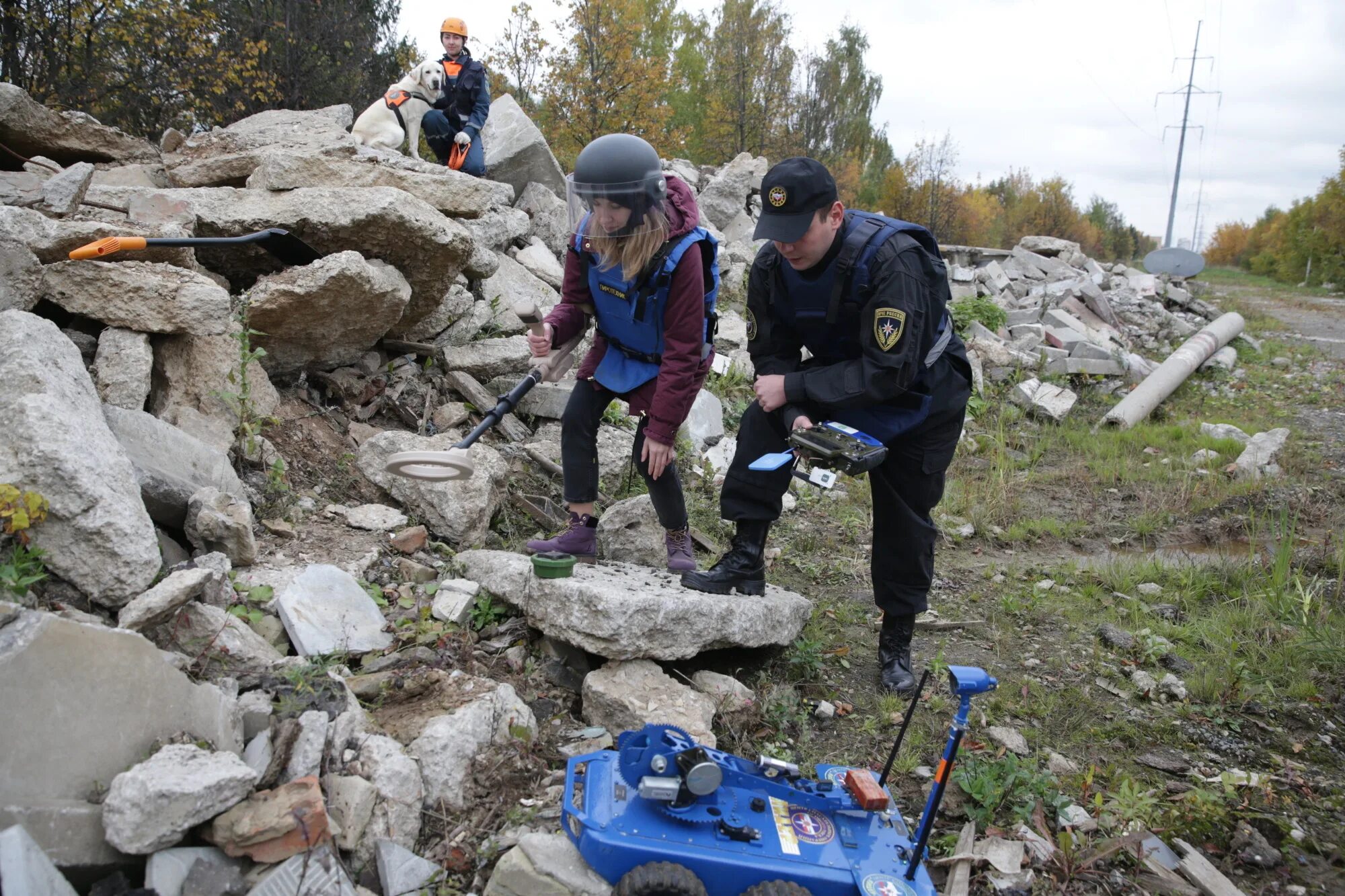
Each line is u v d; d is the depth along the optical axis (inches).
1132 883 106.7
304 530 148.2
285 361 178.9
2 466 103.0
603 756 99.7
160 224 163.8
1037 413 336.8
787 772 97.8
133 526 107.4
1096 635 169.8
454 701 113.2
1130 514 245.1
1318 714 144.5
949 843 110.8
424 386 200.2
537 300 250.4
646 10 1099.3
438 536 158.4
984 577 197.3
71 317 152.4
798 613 147.4
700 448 233.1
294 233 177.3
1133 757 132.0
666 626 124.3
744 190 454.3
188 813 81.3
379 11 748.0
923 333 118.6
